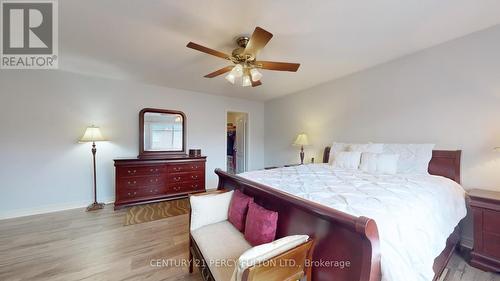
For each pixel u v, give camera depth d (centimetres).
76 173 340
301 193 159
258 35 170
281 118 513
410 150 262
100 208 336
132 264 190
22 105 302
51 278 170
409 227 115
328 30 208
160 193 372
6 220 285
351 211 121
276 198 150
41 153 314
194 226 177
